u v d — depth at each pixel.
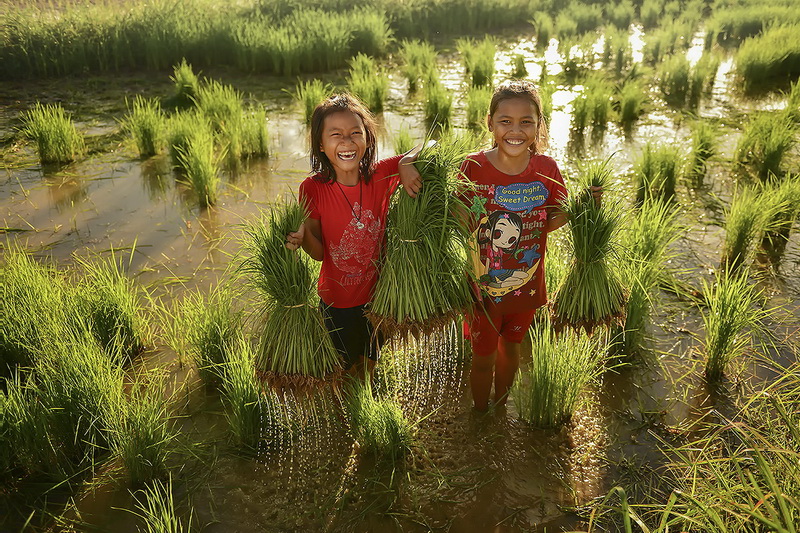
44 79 10.91
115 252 5.60
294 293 3.07
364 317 3.40
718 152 7.59
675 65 10.42
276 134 8.55
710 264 5.28
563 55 12.45
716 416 3.74
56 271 4.96
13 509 3.19
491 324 3.39
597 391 3.99
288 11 14.70
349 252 3.21
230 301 4.20
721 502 2.55
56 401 3.44
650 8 16.67
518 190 3.17
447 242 3.18
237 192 6.82
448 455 3.51
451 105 9.06
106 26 11.98
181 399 3.93
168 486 3.30
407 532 3.06
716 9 17.50
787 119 8.01
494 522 3.11
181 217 6.27
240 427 3.53
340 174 3.10
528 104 2.98
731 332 3.92
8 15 12.40
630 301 4.16
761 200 5.41
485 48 11.91
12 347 3.93
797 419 3.08
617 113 9.17
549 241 4.64
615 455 3.50
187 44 11.70
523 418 3.76
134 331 4.29
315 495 3.26
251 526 3.09
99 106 9.66
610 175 3.80
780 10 14.48
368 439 3.46
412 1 15.34
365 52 12.70
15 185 6.96
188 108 9.48
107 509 3.19
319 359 3.15
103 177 7.18
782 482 2.58
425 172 3.10
